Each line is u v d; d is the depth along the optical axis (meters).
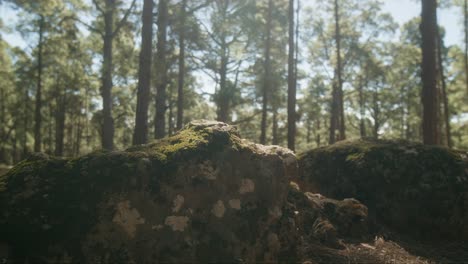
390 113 33.50
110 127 15.12
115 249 3.33
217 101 19.27
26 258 3.08
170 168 3.76
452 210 5.77
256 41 20.30
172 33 14.09
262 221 3.88
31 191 3.45
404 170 6.37
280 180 4.15
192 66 19.98
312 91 29.14
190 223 3.62
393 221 6.03
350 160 7.00
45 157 3.90
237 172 3.95
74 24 18.91
